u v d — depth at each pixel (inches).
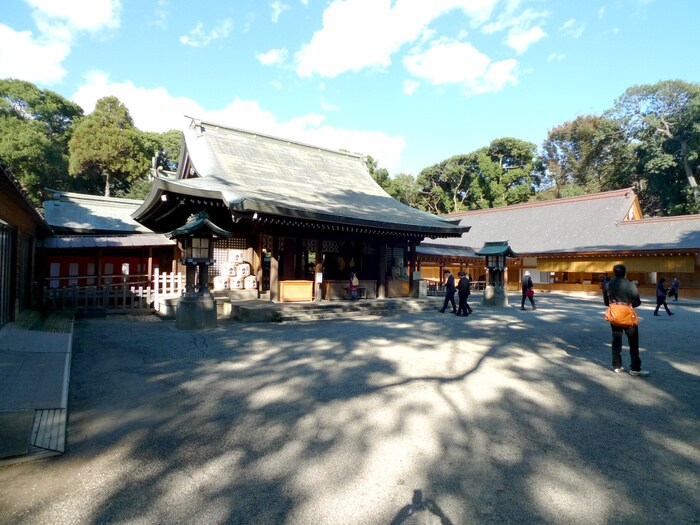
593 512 104.5
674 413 176.7
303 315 487.2
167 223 613.0
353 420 165.2
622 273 245.1
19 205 355.6
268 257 643.5
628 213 1288.1
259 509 104.2
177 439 146.9
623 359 281.0
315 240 631.2
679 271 942.4
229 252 592.1
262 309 465.1
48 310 477.1
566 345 332.5
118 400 188.7
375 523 98.7
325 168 827.4
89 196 856.9
